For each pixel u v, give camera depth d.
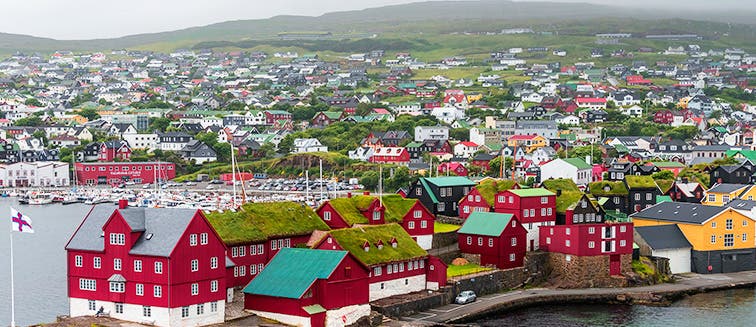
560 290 178.38
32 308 170.50
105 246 136.75
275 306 141.12
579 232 180.50
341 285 143.50
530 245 195.75
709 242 197.88
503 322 158.12
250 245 158.00
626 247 184.75
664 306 170.88
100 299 137.88
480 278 172.25
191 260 134.12
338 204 183.00
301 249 148.62
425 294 162.50
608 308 169.50
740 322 159.25
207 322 136.88
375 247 160.38
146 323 133.75
